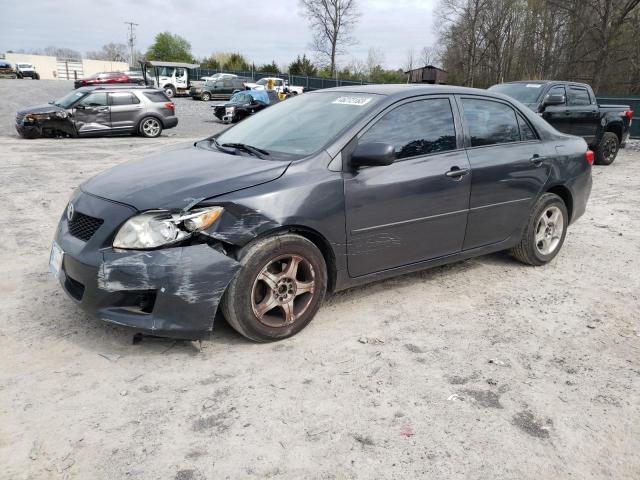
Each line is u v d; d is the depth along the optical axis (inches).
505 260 205.5
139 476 87.9
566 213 200.2
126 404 106.7
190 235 117.4
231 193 122.3
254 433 99.3
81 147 513.7
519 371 124.6
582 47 1397.6
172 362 122.6
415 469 91.4
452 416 106.4
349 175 138.2
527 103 425.4
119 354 125.4
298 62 2393.0
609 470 93.6
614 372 125.9
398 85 167.8
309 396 111.3
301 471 90.1
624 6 1212.5
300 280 136.3
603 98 818.2
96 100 607.2
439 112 160.7
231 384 114.7
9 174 354.6
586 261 207.8
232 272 120.3
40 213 256.4
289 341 134.6
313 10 2415.1
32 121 573.0
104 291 116.4
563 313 158.4
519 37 1763.0
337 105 157.2
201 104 1295.5
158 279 114.3
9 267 180.4
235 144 156.7
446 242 163.0
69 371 117.8
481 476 90.5
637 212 294.5
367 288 171.5
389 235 147.5
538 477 91.0
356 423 103.1
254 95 861.2
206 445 95.7
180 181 127.2
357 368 122.9
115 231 118.1
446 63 2076.8
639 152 612.4
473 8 1916.8
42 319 141.8
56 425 99.7
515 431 102.7
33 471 88.1
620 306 165.2
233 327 129.1
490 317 153.6
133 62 3722.9
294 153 141.6
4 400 106.7
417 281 179.5
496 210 173.9
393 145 147.6
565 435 102.2
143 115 630.5
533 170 182.4
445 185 156.0
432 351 132.4
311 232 133.4
